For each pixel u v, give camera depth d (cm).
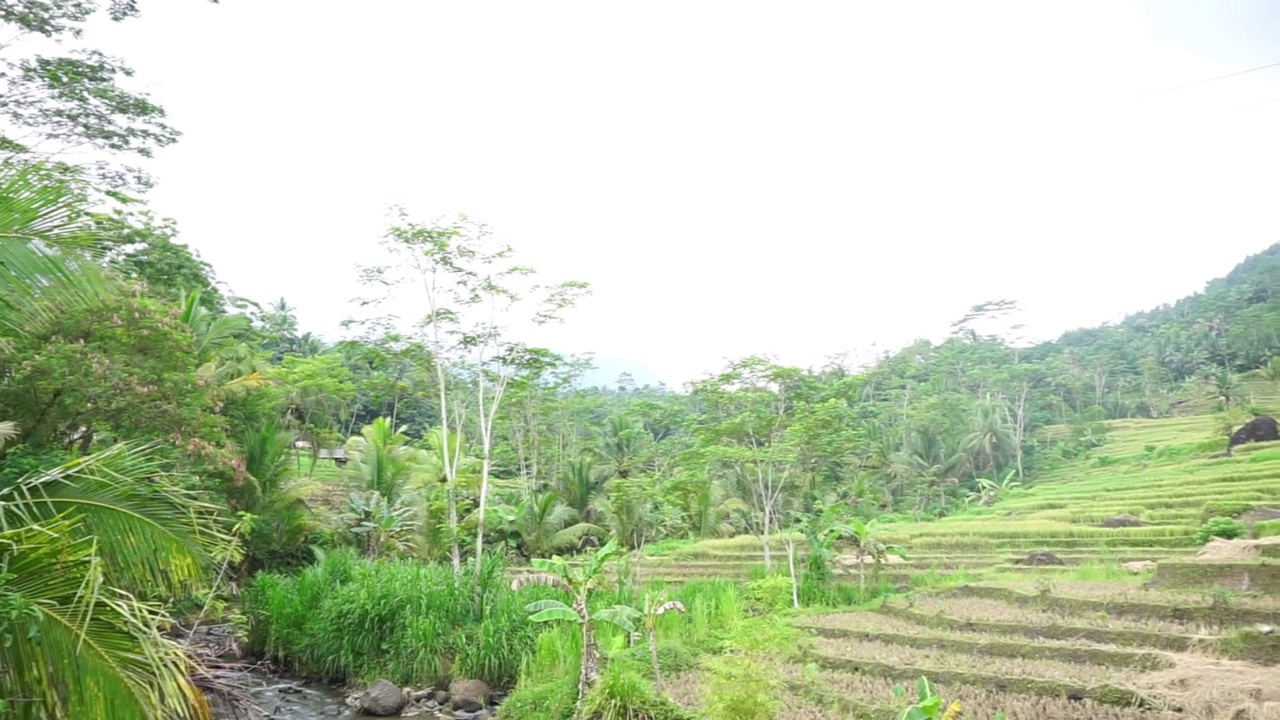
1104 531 2697
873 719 929
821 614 1611
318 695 1383
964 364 6956
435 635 1412
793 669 1141
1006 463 5419
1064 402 6988
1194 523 2714
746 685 859
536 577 1456
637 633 1327
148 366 1324
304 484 2177
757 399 2006
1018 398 6525
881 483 4894
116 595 526
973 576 2094
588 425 4475
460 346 1788
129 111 1472
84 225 518
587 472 3428
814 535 2045
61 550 487
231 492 1911
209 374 1659
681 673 1209
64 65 1370
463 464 2209
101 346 1262
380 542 2253
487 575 1542
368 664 1427
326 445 3697
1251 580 1499
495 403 1800
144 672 496
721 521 3497
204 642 1342
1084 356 7706
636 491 2461
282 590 1586
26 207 490
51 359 1142
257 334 3212
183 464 1316
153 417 1318
